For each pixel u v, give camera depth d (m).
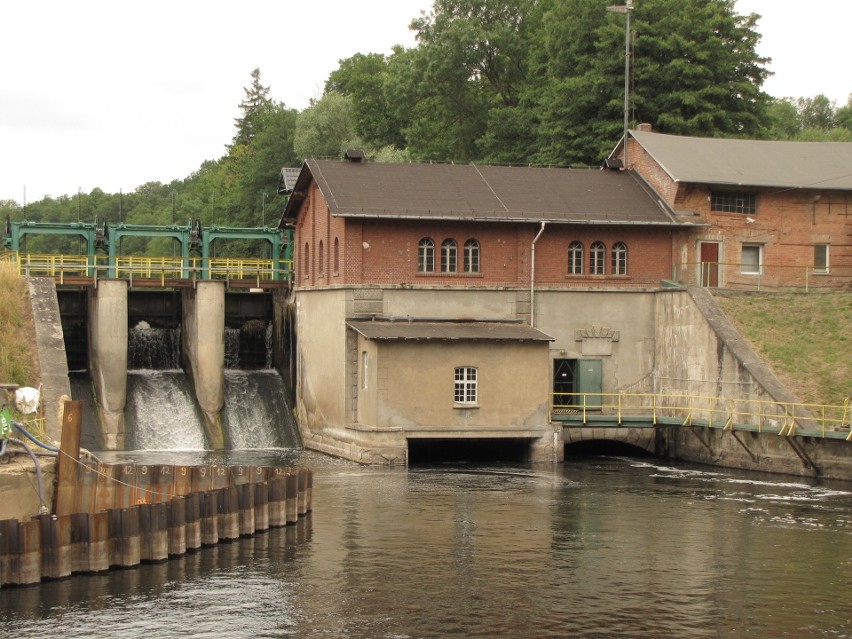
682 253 49.75
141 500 31.33
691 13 63.00
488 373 43.78
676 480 39.62
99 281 50.94
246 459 45.66
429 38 78.12
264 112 112.12
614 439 49.03
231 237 59.41
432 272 46.88
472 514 32.56
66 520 24.64
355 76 88.25
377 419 42.97
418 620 22.03
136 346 57.78
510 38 76.00
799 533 30.12
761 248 51.03
